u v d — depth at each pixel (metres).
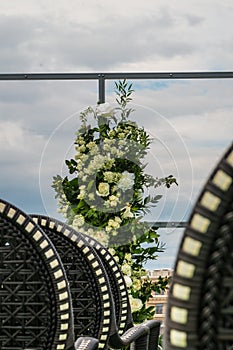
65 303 2.09
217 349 1.14
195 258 1.12
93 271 2.98
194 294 1.12
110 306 3.03
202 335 1.14
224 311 1.14
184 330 1.13
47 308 2.11
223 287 1.14
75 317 3.04
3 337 2.15
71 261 2.97
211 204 1.12
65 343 2.11
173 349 1.14
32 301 2.12
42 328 2.12
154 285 5.64
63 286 2.08
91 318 3.04
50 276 2.09
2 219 2.07
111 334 3.11
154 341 3.92
